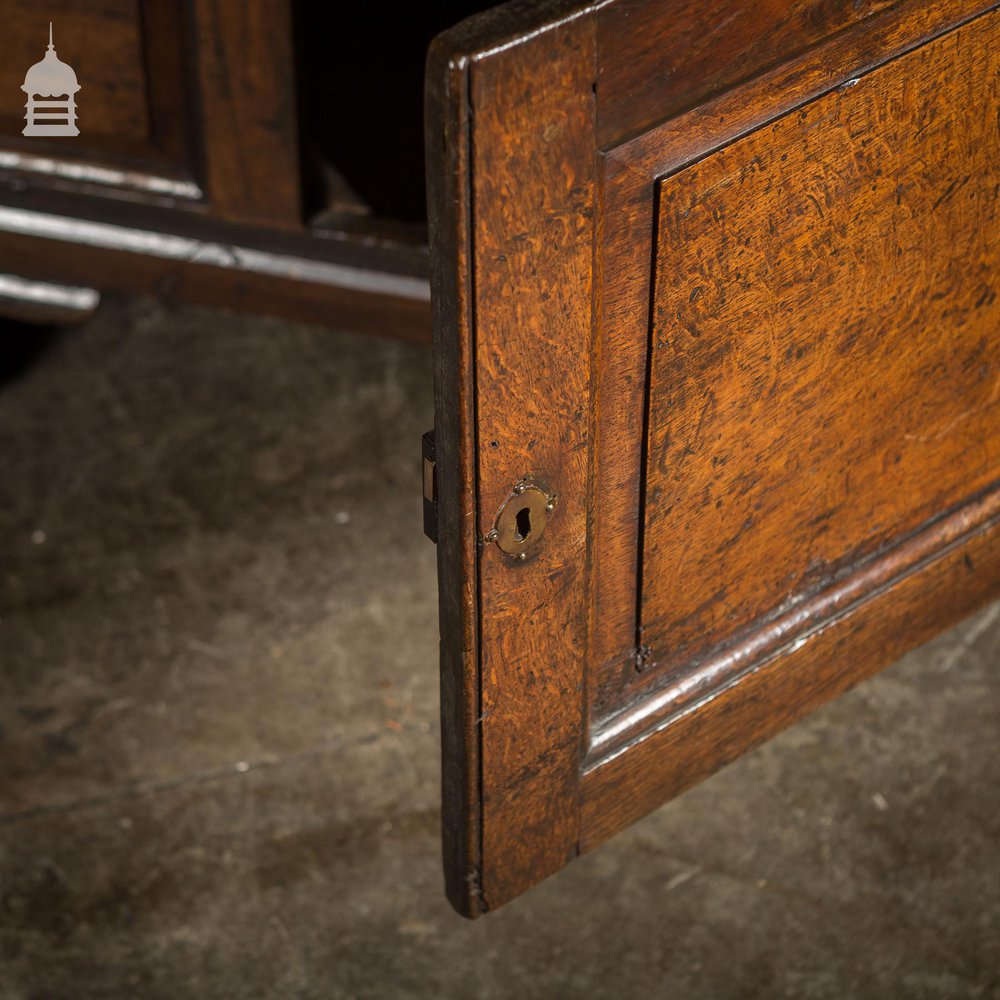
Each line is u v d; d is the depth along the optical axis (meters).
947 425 1.80
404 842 2.27
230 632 2.54
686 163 1.35
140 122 2.70
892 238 1.56
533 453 1.39
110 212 2.82
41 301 2.95
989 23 1.49
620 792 1.74
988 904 2.17
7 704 2.44
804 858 2.23
